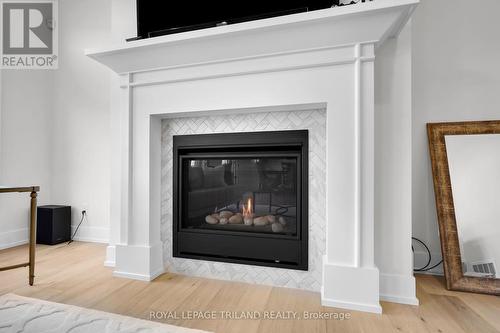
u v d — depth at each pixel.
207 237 1.78
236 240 1.72
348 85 1.41
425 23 1.84
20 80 2.49
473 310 1.34
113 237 1.96
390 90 1.47
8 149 2.40
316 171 1.59
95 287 1.60
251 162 1.81
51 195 2.73
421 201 1.86
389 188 1.47
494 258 1.64
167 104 1.73
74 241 2.60
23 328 1.16
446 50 1.81
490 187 1.70
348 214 1.41
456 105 1.80
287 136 1.64
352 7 1.26
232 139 1.74
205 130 1.81
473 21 1.77
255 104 1.56
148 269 1.72
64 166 2.69
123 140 1.81
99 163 2.58
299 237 1.61
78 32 2.63
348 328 1.19
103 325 1.19
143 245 1.76
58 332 1.13
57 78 2.71
